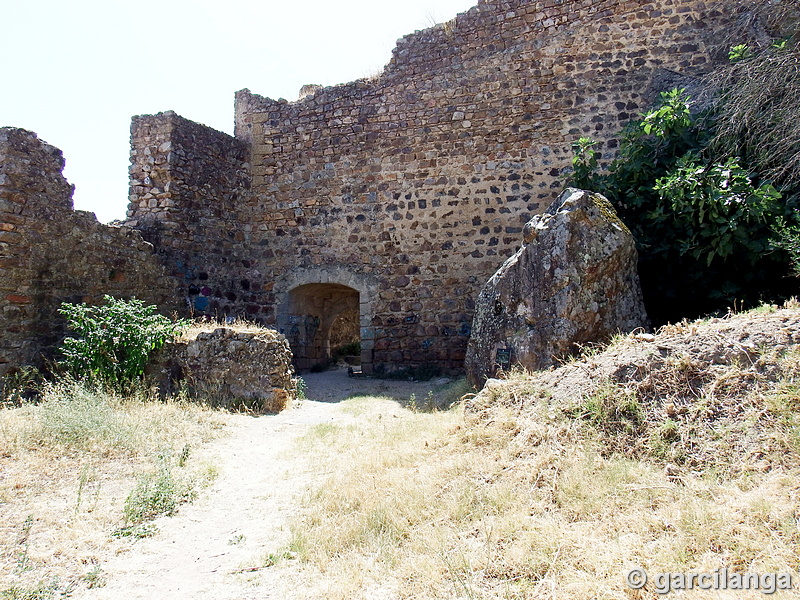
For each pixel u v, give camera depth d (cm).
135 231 853
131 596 258
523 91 964
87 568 283
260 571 280
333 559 286
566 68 947
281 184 1099
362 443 496
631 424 367
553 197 938
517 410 447
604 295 626
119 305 693
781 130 704
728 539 248
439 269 989
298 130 1095
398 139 1027
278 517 353
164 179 949
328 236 1060
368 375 1007
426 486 355
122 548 307
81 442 459
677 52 902
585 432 377
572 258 622
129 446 468
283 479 425
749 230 645
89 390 595
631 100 916
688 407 360
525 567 252
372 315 1020
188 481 411
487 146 978
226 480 427
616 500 297
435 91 1012
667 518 272
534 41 963
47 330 707
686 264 725
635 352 425
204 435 536
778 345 367
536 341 622
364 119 1051
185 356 687
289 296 1084
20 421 493
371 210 1035
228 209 1067
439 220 995
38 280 699
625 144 820
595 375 425
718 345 388
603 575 237
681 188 668
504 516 302
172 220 946
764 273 664
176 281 926
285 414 657
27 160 699
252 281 1098
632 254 665
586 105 934
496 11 987
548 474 338
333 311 1266
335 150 1066
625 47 925
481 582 248
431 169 1005
